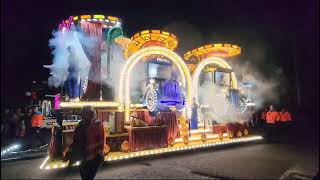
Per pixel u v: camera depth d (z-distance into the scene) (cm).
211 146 1053
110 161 779
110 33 980
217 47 1298
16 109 1205
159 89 963
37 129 1228
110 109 914
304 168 724
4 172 692
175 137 965
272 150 1017
